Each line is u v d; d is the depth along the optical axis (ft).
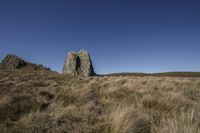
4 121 16.21
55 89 34.42
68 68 148.77
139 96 26.78
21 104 20.92
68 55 156.87
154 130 13.62
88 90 29.25
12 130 14.06
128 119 14.40
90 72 148.46
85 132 13.91
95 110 19.47
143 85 37.91
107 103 23.00
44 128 14.34
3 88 37.01
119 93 29.04
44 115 16.78
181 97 24.80
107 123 14.90
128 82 42.93
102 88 34.76
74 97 26.78
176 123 12.53
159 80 51.13
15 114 18.75
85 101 24.70
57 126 14.75
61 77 76.54
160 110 20.13
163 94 27.78
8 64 148.66
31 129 14.20
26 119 16.11
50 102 24.00
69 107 19.62
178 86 39.19
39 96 25.46
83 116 17.25
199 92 32.91
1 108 19.49
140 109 19.49
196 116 14.82
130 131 13.26
